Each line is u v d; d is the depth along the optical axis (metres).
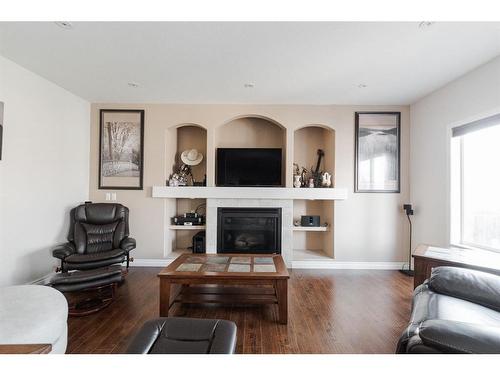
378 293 3.18
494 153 2.82
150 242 4.21
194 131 4.76
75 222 3.60
